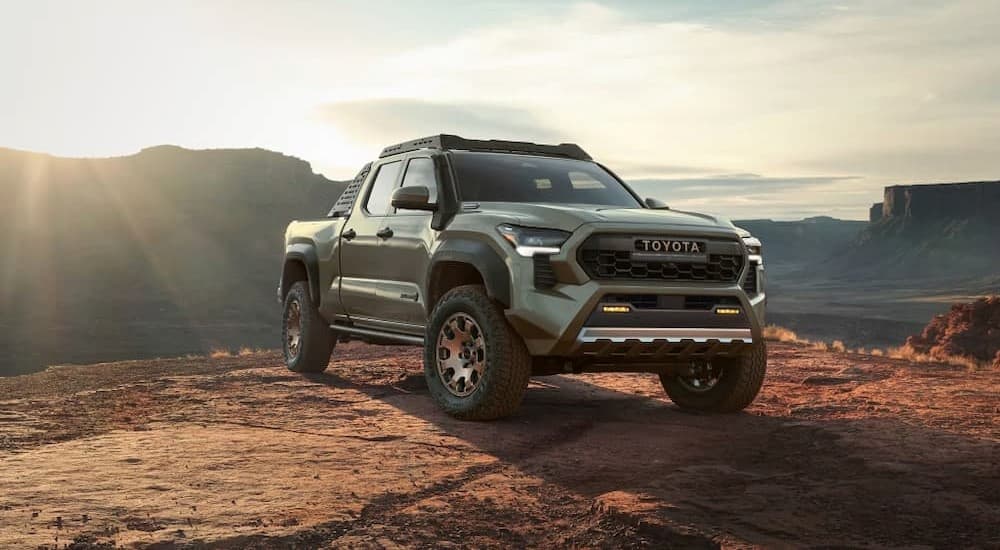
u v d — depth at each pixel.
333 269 8.39
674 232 5.98
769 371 9.59
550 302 5.73
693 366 6.72
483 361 6.16
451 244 6.48
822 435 5.59
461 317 6.38
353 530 3.56
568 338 5.68
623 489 4.30
